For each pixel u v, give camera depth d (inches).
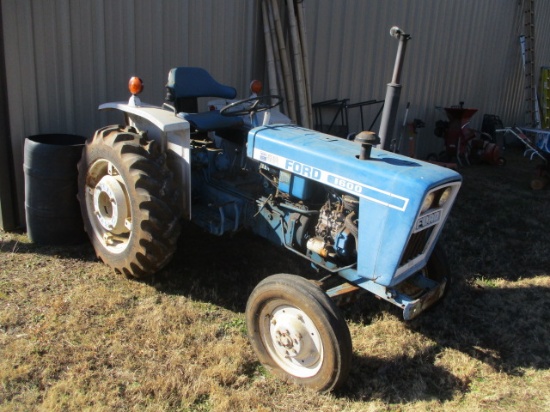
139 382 101.3
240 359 109.8
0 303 123.4
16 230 166.7
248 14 223.5
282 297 102.0
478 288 154.3
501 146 417.1
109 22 176.7
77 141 167.0
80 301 127.1
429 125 353.4
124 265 135.3
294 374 105.0
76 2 166.4
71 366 104.1
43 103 165.5
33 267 143.0
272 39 228.4
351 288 114.8
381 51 293.0
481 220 221.0
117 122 187.0
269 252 166.1
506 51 419.8
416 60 321.7
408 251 107.4
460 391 107.1
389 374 111.2
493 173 322.3
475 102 400.2
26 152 150.4
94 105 179.0
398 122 325.1
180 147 133.7
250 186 143.3
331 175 110.4
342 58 271.6
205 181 147.5
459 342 125.3
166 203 130.0
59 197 152.0
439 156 349.7
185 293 136.5
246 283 145.0
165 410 94.3
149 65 192.2
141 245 128.2
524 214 235.0
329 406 98.9
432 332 129.0
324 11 254.5
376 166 105.7
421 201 98.3
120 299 129.4
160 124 127.7
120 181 134.1
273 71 228.7
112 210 136.6
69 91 170.9
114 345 111.0
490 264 173.3
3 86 154.6
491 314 139.7
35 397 94.6
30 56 158.7
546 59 483.2
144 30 187.5
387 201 101.7
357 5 269.4
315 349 101.2
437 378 111.3
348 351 96.5
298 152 116.6
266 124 134.2
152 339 114.6
